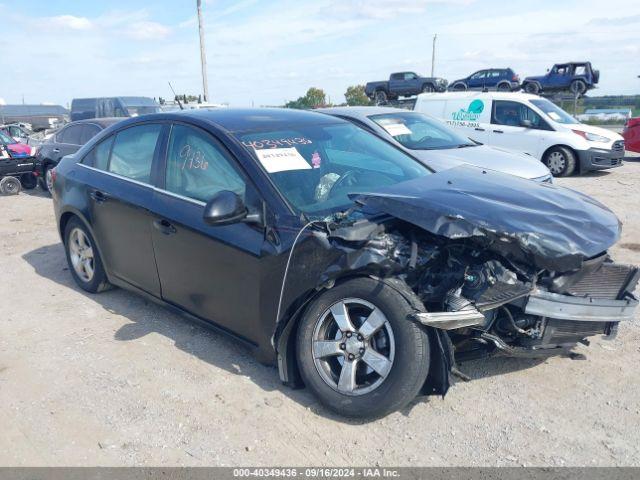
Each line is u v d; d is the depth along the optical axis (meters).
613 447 3.06
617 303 3.34
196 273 3.99
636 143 15.29
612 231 3.43
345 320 3.29
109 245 4.88
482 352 3.39
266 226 3.54
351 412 3.24
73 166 5.37
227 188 3.82
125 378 3.87
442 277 3.29
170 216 4.09
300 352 3.43
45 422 3.43
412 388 3.11
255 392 3.65
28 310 5.14
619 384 3.67
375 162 4.28
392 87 30.20
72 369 4.02
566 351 3.68
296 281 3.38
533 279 3.16
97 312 5.00
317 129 4.39
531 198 3.61
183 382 3.79
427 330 3.12
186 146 4.21
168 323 4.71
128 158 4.75
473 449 3.07
